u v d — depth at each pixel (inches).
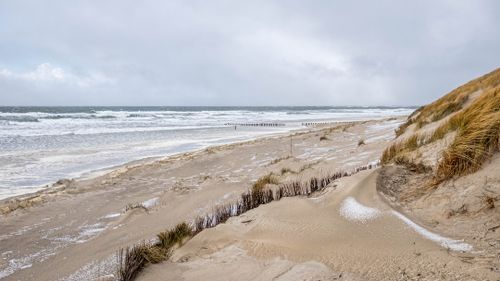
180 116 2406.5
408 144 278.7
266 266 124.3
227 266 131.0
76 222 276.4
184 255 152.9
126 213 285.0
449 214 143.9
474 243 115.9
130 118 2011.6
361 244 130.8
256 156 567.8
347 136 769.6
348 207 171.2
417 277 99.2
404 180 198.1
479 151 160.9
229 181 358.9
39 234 251.8
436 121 416.8
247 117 2484.0
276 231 160.2
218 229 173.5
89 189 388.5
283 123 1786.4
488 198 136.3
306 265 118.3
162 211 281.7
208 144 857.5
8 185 431.5
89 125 1419.8
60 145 804.0
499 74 463.8
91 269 181.0
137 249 149.7
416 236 129.6
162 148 781.9
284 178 330.6
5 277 188.2
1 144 802.8
